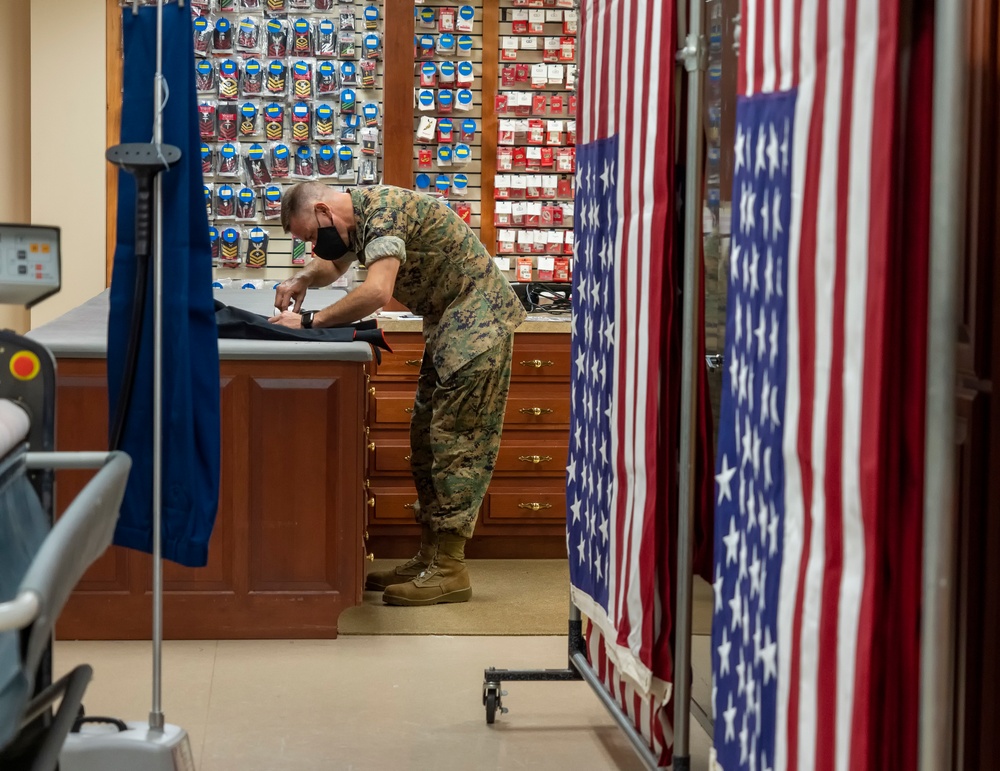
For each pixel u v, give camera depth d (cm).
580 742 325
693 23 240
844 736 168
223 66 627
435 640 411
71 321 452
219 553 403
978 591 175
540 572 510
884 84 155
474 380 444
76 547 136
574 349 322
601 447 294
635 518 264
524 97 625
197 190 265
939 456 150
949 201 147
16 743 146
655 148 250
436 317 454
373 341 419
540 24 625
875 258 158
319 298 555
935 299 149
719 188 283
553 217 632
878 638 163
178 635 403
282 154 630
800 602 180
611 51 283
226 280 638
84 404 393
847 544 168
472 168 630
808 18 175
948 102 146
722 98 280
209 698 349
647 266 256
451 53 624
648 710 271
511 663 388
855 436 164
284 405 401
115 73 658
